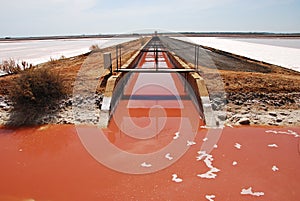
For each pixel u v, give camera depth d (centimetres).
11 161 609
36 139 727
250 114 871
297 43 6341
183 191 496
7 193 492
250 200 471
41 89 929
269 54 3102
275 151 646
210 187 508
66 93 973
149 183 521
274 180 530
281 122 820
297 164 587
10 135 757
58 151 656
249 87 1019
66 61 1880
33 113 871
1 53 3544
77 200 473
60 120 844
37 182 526
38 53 3494
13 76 1191
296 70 1791
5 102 940
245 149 658
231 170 565
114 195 486
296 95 967
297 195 486
